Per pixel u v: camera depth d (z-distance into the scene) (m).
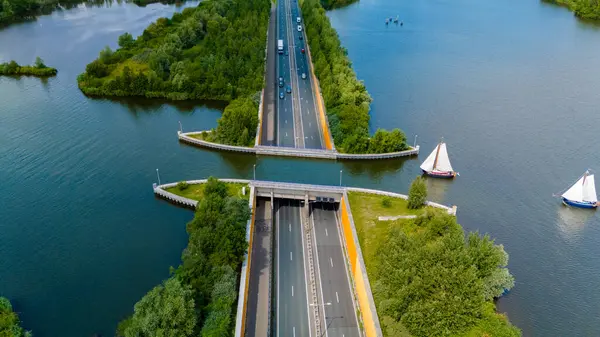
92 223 155.38
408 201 151.12
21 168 184.25
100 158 193.12
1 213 158.88
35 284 131.88
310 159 193.12
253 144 197.88
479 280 111.38
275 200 169.88
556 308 128.75
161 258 141.75
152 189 172.75
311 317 122.19
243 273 124.75
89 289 130.50
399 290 108.00
